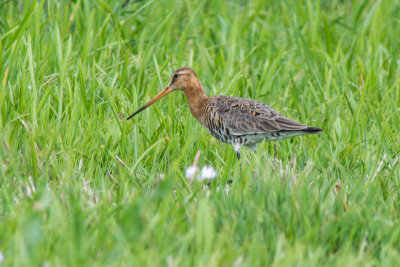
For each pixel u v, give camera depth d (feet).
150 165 35.78
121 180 30.66
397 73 50.29
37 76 41.16
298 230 25.99
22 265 22.03
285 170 33.58
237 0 69.97
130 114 40.37
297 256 23.18
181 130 39.99
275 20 66.44
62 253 23.03
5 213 27.12
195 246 24.68
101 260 21.99
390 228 26.63
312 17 58.75
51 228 24.31
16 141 34.27
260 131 38.63
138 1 60.75
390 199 30.30
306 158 37.06
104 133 38.22
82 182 30.81
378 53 52.49
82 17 54.19
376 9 58.95
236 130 39.42
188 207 27.68
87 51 44.14
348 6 72.02
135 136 35.88
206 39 57.36
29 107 37.35
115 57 48.47
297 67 53.21
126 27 55.01
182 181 30.09
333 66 50.42
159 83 46.85
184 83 41.91
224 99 41.14
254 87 48.21
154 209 28.12
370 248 25.02
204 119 41.75
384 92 48.01
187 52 55.72
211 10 65.72
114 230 23.52
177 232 25.66
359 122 42.06
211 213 26.50
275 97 47.91
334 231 26.16
